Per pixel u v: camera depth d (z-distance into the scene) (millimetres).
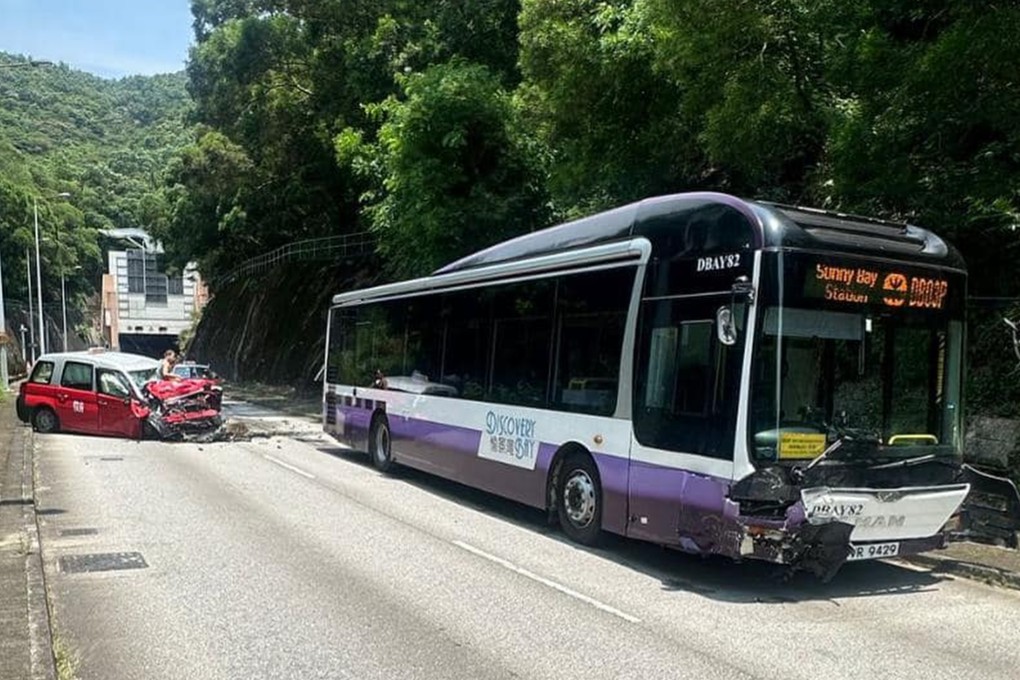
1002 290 10844
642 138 13750
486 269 10797
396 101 19656
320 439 19234
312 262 45031
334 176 40844
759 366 6641
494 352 10469
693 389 7160
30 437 17469
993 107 8492
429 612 6297
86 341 94875
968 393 10562
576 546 8641
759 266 6734
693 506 6992
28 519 9266
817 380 6809
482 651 5461
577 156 14750
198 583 7008
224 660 5262
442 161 18016
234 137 42656
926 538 7137
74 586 6906
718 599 6824
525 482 9609
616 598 6773
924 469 7062
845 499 6617
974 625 6215
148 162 122000
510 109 17906
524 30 14758
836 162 9875
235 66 36875
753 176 12898
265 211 48156
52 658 5031
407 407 12852
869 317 7031
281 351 44156
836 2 9742
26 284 73688
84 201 105125
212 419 18609
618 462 8000
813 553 6594
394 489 12164
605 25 13633
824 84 10734
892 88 9133
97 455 15195
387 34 25156
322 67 33719
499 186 18328
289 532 9062
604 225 8805
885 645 5719
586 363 8664
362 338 14977
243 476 13164
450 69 18469
